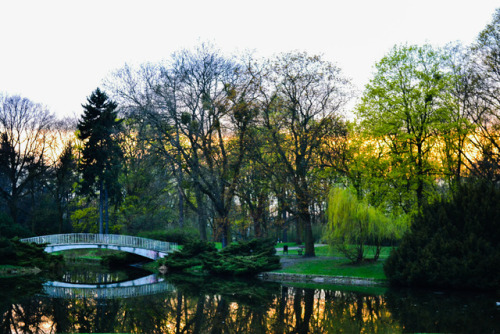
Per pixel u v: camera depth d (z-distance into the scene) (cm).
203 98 3691
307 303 2081
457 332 1440
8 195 5434
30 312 1927
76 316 1842
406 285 2464
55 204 5734
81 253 5350
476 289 2247
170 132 3806
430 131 3209
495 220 2245
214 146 3788
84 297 2350
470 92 3222
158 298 2294
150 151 3928
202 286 2748
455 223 2384
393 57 3325
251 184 3919
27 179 5472
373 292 2338
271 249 3388
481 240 2219
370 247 3278
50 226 5581
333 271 2892
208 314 1866
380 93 3316
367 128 3422
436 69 3244
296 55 3394
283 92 3397
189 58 3712
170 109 3644
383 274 2686
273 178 3722
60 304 2131
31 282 3022
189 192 4984
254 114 3512
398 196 3194
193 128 3697
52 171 5578
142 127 3822
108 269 3991
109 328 1612
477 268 2170
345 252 2975
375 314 1791
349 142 3653
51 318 1800
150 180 5028
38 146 5575
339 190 2984
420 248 2409
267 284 2783
